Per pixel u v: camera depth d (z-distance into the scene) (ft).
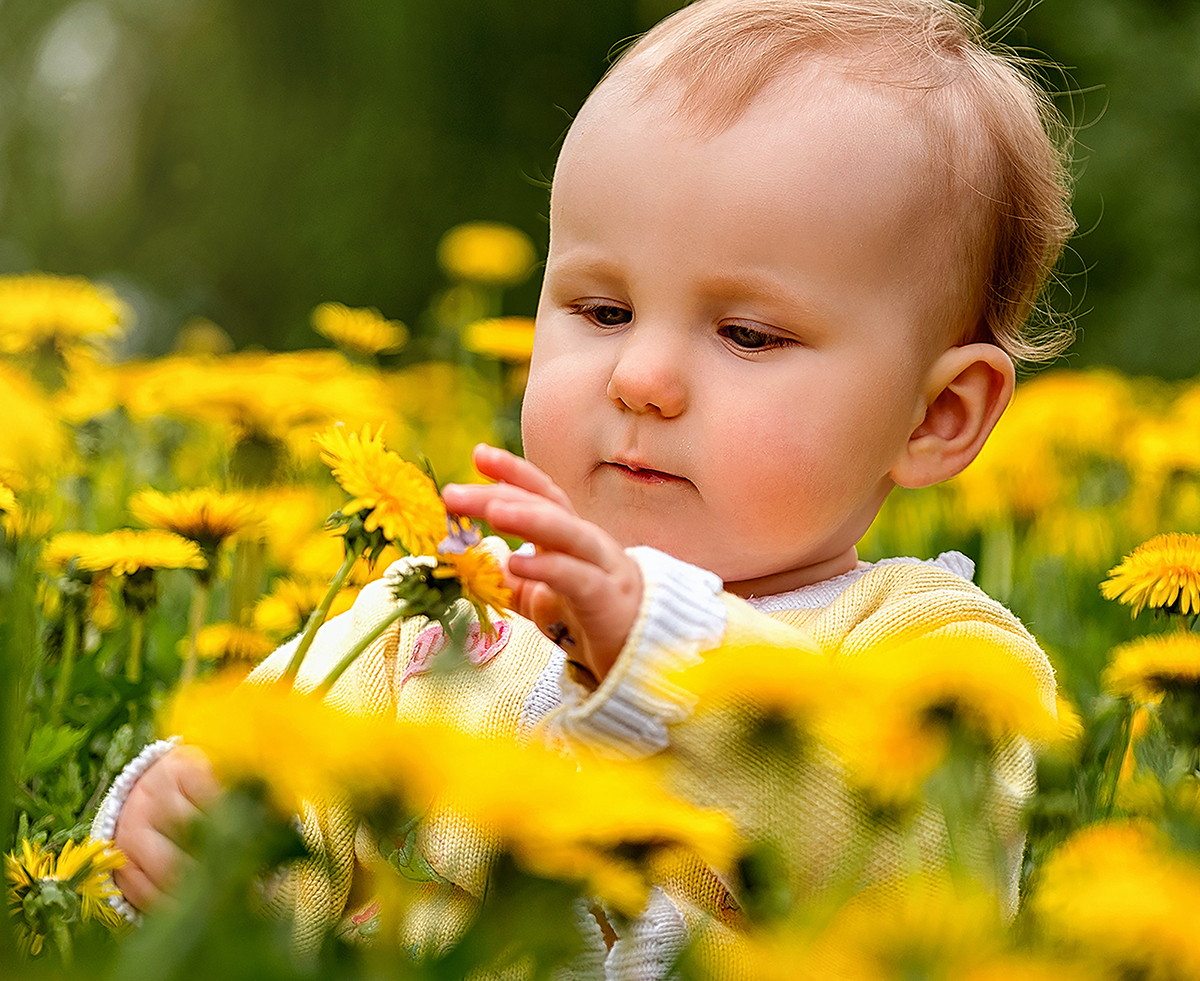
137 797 6.50
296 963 3.49
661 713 5.56
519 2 55.67
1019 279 8.20
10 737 4.68
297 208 56.59
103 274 56.85
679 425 7.04
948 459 7.64
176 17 58.95
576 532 5.53
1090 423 19.81
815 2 8.00
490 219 55.88
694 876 6.32
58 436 4.32
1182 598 7.83
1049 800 6.57
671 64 7.40
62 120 57.21
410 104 55.93
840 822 5.54
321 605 5.29
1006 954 3.88
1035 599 14.47
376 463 5.35
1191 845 4.93
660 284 7.10
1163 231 46.14
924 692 4.57
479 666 7.30
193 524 9.41
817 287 7.03
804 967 4.25
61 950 4.96
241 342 56.65
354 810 3.71
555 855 3.74
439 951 4.11
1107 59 47.32
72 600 9.18
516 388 16.99
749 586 7.44
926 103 7.53
